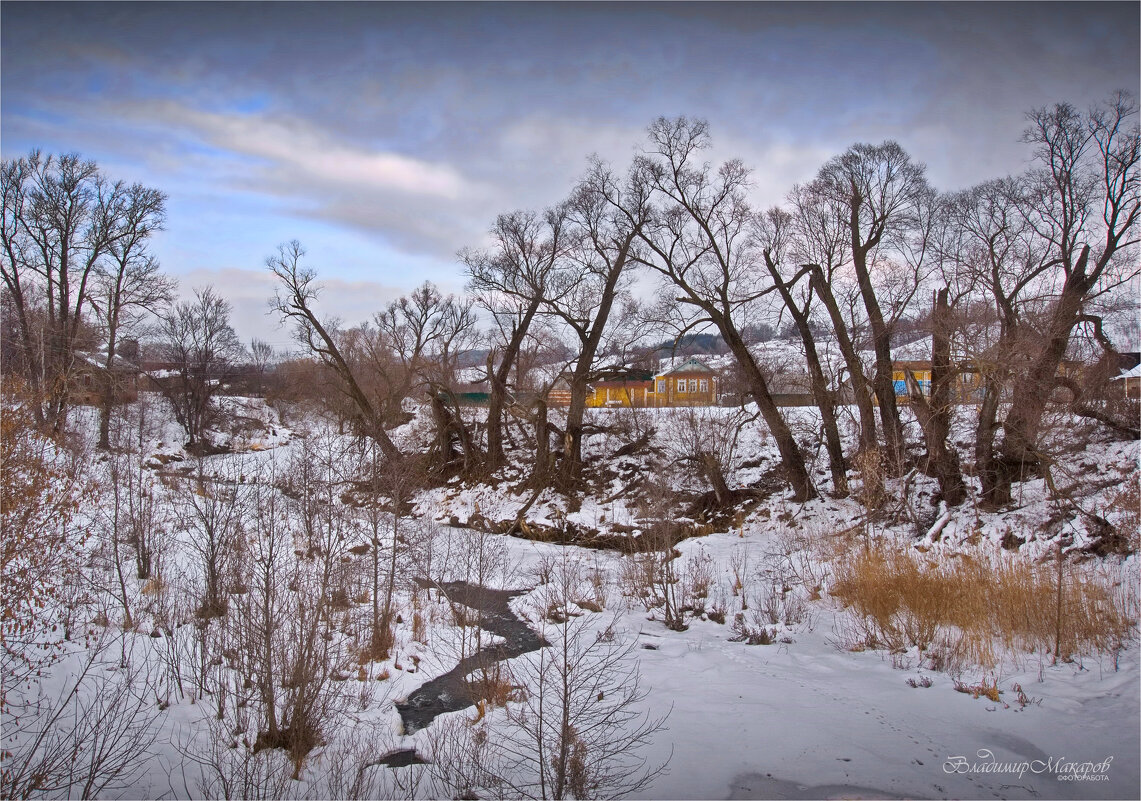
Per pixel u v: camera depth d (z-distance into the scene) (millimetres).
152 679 12523
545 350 43594
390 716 12078
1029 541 19828
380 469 20859
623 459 36438
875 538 21031
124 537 20188
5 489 15141
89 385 36562
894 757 9594
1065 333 21406
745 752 9852
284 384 64312
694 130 28344
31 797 8453
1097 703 10969
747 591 19797
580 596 20219
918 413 23812
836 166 26469
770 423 29062
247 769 9094
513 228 34438
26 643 13258
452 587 21953
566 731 8812
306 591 13812
